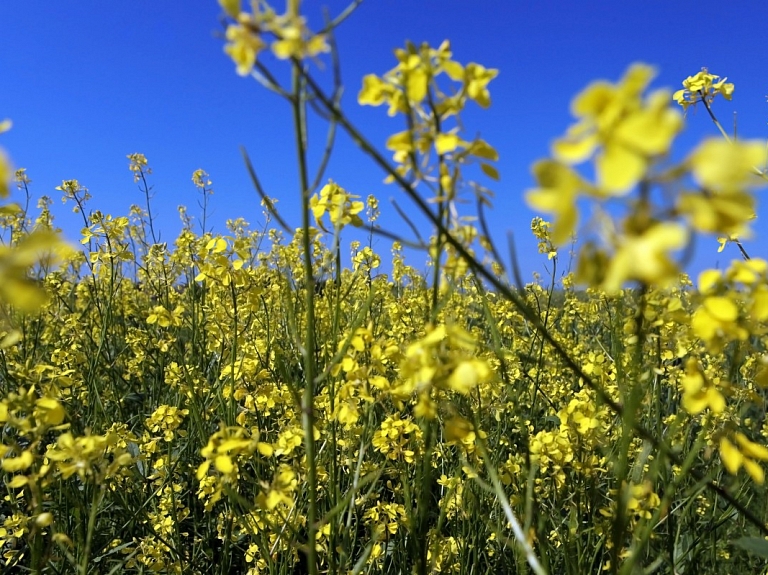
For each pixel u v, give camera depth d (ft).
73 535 9.24
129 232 18.21
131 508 11.40
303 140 4.87
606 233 2.62
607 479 9.61
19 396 5.76
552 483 8.59
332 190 6.55
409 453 7.72
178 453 12.26
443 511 7.65
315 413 9.34
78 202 15.84
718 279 4.16
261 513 6.95
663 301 5.34
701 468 9.79
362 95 4.51
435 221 4.03
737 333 3.93
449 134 4.37
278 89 4.54
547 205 2.45
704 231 2.54
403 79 4.35
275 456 9.52
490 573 9.29
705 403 4.47
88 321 18.70
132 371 17.38
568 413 7.47
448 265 5.02
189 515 12.04
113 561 10.15
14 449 5.86
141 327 21.58
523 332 17.80
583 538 8.83
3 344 5.36
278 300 14.71
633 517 6.66
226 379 11.67
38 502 5.75
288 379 6.96
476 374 4.53
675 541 7.94
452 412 5.46
